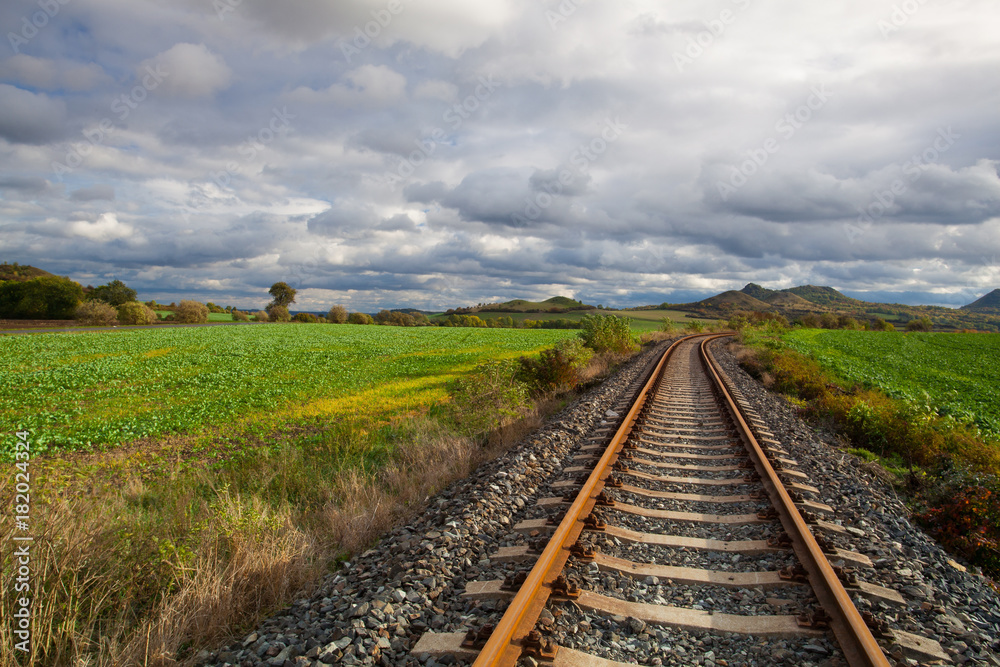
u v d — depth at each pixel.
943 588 4.08
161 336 53.00
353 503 6.11
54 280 80.50
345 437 10.73
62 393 18.61
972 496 5.59
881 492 6.42
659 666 3.01
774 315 59.22
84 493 6.43
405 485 7.02
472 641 3.10
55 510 4.10
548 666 2.91
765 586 3.88
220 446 10.82
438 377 21.59
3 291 77.88
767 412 11.80
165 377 22.89
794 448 8.30
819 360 22.42
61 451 10.70
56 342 44.09
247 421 13.32
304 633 3.50
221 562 4.41
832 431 10.66
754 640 3.26
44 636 3.31
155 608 3.87
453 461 7.84
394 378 21.66
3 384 20.94
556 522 4.94
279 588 4.29
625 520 5.21
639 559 4.38
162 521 5.66
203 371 24.98
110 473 8.77
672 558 4.43
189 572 4.18
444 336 55.22
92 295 87.75
